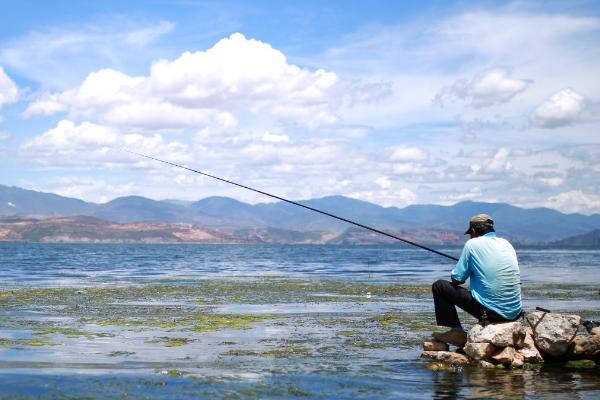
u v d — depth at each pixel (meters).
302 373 7.79
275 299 19.80
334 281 30.95
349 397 6.58
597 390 7.07
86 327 12.20
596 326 9.06
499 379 7.67
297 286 26.47
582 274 42.00
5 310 15.34
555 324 8.89
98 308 16.12
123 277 33.50
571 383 7.47
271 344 10.26
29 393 6.43
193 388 6.82
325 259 84.88
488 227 9.61
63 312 15.02
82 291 22.09
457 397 6.65
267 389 6.85
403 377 7.68
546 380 7.64
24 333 11.13
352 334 11.61
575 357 8.88
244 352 9.40
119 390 6.65
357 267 54.16
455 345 9.51
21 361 8.30
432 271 45.59
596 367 8.60
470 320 14.37
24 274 36.19
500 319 9.19
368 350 9.76
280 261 74.06
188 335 11.24
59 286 25.02
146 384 6.97
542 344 8.86
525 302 18.98
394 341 10.77
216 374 7.62
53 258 75.00
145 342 10.30
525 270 49.66
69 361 8.40
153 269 46.00
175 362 8.46
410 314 15.40
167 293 21.75
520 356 8.70
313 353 9.38
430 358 9.05
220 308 16.58
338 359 8.89
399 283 29.47
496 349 8.71
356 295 21.83
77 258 76.38
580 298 20.72
